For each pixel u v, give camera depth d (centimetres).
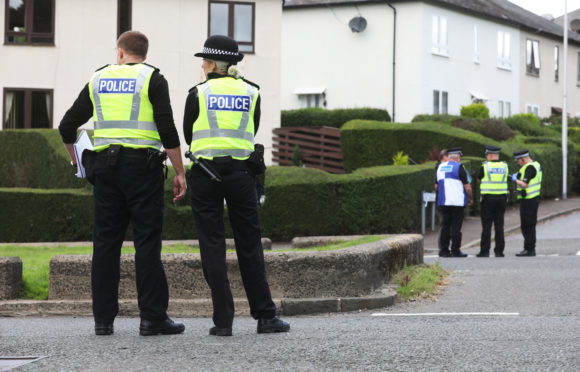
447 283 1641
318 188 3108
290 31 6194
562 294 1467
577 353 831
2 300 1292
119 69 974
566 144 4678
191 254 1320
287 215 3108
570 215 3972
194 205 975
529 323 1098
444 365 771
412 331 1009
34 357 823
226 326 969
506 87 6944
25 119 4372
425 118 5141
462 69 6275
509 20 6806
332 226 3111
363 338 941
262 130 4622
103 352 848
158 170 974
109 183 966
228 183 964
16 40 4378
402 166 3394
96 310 984
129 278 1297
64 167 3325
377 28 5875
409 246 1708
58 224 3069
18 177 3578
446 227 2503
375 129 4397
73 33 4394
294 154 4584
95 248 983
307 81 6138
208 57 984
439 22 5975
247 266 986
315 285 1327
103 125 966
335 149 4619
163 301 983
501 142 4419
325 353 835
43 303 1284
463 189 2483
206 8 4469
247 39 4538
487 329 1026
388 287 1474
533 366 765
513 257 2409
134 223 970
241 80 996
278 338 946
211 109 971
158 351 852
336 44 6022
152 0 4431
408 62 5784
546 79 7644
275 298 1320
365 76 5922
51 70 4381
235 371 745
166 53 4441
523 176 2483
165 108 959
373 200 3134
